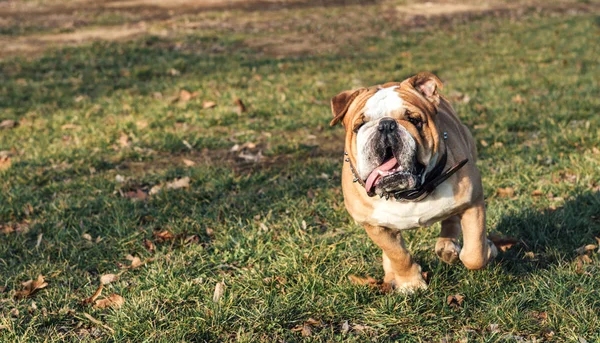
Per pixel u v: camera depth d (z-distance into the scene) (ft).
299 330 12.81
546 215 16.53
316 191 19.84
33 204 19.90
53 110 32.22
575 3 69.36
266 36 52.65
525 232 16.03
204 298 13.97
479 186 12.57
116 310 13.60
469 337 12.00
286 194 19.31
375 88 12.42
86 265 16.12
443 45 47.91
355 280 14.17
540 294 13.03
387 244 13.10
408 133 10.77
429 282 13.92
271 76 38.11
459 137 12.96
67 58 44.50
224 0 74.38
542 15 61.52
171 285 14.35
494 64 39.91
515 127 25.59
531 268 14.21
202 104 32.01
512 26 55.67
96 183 21.43
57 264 16.06
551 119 25.57
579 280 13.23
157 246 16.92
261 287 14.29
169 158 24.59
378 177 11.01
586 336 11.66
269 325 12.82
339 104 12.56
